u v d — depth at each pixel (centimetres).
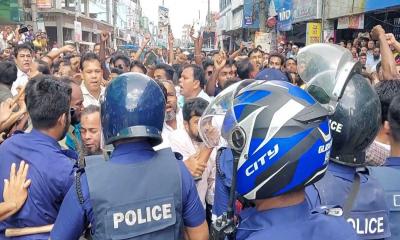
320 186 169
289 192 128
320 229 127
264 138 125
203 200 314
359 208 165
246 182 129
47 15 3344
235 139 131
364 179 176
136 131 181
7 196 216
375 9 1022
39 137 230
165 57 1756
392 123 204
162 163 187
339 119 170
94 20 4241
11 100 295
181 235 191
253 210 136
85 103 449
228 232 133
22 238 220
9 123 283
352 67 175
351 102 171
